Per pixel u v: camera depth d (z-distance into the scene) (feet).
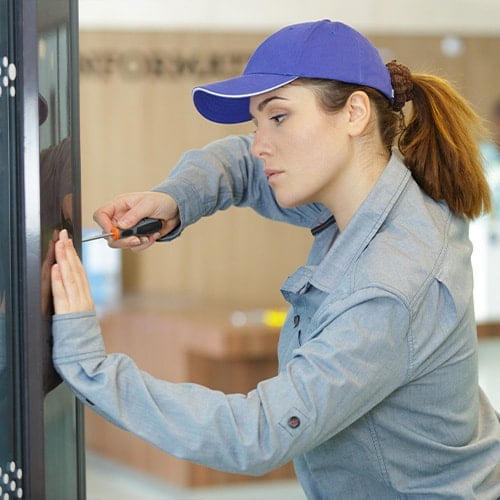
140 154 26.71
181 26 26.63
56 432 5.46
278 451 5.35
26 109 5.21
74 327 5.29
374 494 6.35
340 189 6.11
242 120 6.46
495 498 6.36
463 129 6.31
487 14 27.45
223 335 18.40
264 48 5.89
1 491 5.26
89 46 26.30
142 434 5.27
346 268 5.98
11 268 5.26
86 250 25.62
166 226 6.74
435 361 5.90
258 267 27.37
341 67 5.81
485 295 26.04
